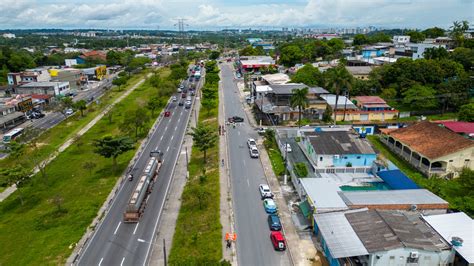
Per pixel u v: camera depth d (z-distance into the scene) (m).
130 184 67.75
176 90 142.25
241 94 140.88
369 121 100.25
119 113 118.00
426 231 42.66
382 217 44.50
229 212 55.03
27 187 69.06
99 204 60.50
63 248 48.69
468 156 66.62
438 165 68.75
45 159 80.19
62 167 77.44
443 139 71.62
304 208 52.31
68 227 53.88
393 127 92.00
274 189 62.44
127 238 50.28
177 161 77.44
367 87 121.06
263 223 52.12
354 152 66.69
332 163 66.75
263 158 76.19
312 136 72.62
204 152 74.75
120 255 46.53
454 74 118.81
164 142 89.38
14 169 62.25
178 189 64.62
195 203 58.44
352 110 101.75
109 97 141.62
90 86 172.25
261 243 47.47
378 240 40.31
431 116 104.62
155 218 55.19
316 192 53.12
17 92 143.62
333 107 101.81
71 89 162.38
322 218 46.38
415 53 170.00
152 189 64.62
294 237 48.56
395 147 80.56
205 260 37.53
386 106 103.19
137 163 77.12
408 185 57.75
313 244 46.91
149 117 107.31
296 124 98.62
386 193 52.88
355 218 45.44
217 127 97.06
